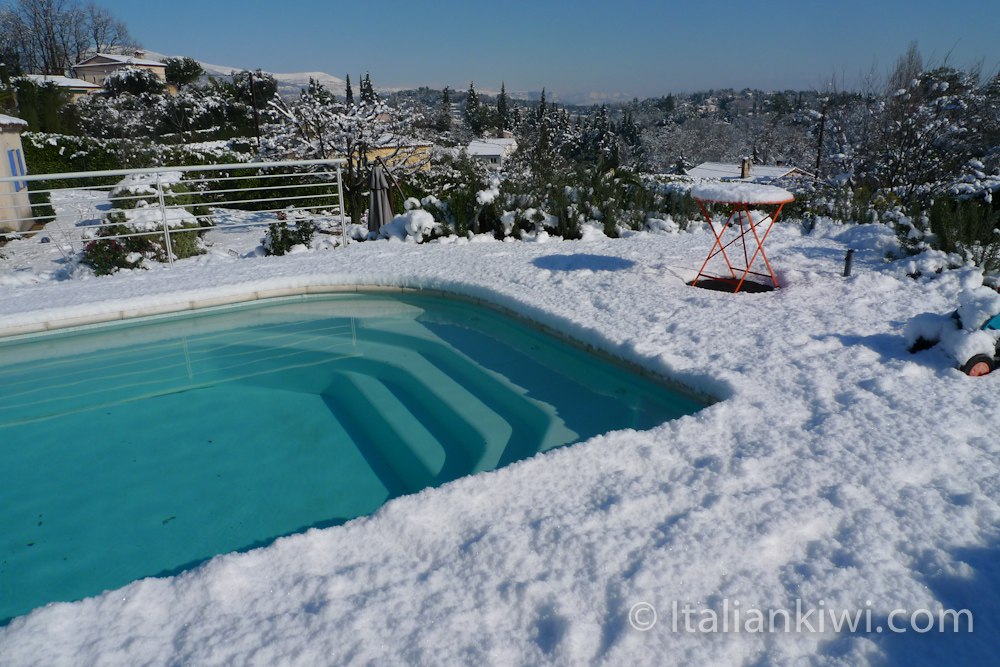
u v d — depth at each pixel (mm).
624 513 2508
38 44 51469
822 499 2535
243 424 4566
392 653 1856
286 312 6512
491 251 7660
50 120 22781
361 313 6508
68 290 6391
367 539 2412
